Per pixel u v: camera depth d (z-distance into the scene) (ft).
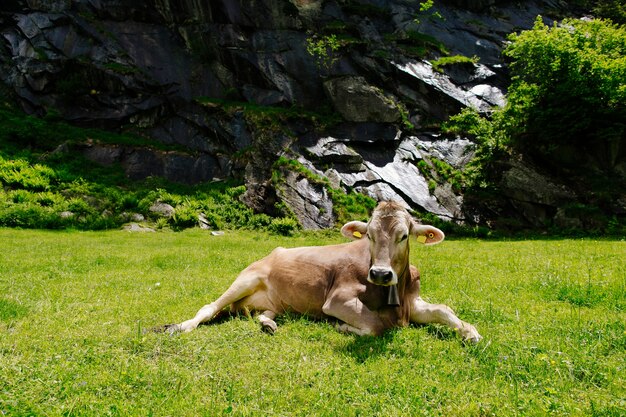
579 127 80.18
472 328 15.56
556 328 16.06
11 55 95.76
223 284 25.55
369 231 16.03
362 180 79.46
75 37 92.79
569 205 76.28
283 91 91.86
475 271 29.07
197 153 84.43
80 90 89.40
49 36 92.63
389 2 114.73
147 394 11.12
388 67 95.09
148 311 19.38
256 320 17.81
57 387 11.37
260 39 96.73
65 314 18.62
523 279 25.41
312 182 75.00
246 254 40.83
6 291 22.71
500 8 126.93
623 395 10.87
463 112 90.74
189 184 80.59
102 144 81.76
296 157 78.28
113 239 52.80
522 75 89.97
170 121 90.58
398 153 85.35
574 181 81.87
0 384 11.49
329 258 18.60
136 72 90.02
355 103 86.07
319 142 82.12
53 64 89.66
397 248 15.71
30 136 80.89
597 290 21.58
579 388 11.35
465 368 12.71
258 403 10.67
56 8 95.81
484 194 81.15
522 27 122.21
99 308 19.85
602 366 12.45
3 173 68.64
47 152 79.87
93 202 68.08
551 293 21.89
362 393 11.12
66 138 82.99
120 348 14.33
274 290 19.08
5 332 16.08
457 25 115.03
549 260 33.22
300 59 94.53
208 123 86.33
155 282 26.20
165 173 80.84
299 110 87.45
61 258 35.53
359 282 17.33
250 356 13.78
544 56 80.59
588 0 136.46
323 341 15.51
